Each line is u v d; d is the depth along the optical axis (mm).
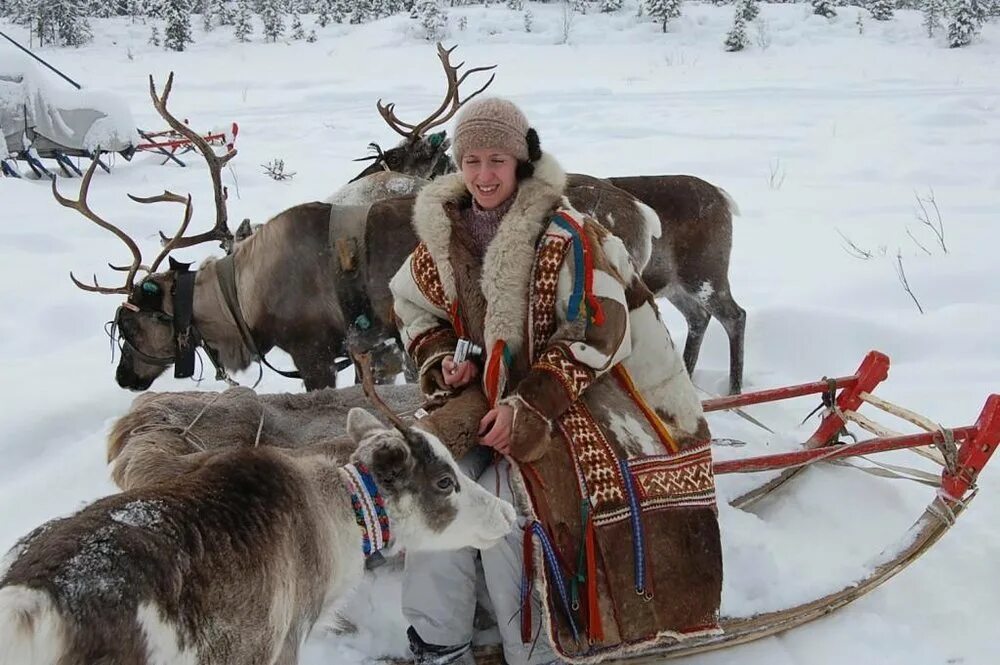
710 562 3010
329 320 4914
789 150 13578
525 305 3010
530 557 2920
